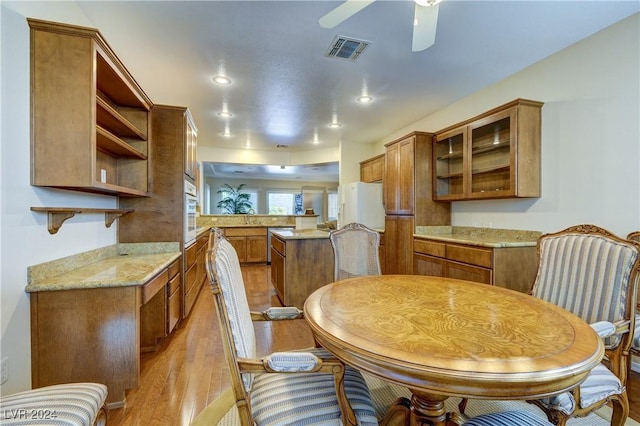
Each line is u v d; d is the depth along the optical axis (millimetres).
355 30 2303
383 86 3348
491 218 3447
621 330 1292
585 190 2498
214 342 2592
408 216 4094
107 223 2510
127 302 1726
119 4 1999
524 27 2291
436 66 2900
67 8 1925
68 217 1861
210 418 1624
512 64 2885
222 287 1016
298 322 3117
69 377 1669
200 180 6430
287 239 3486
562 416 1154
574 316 1219
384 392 1940
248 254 6371
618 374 1341
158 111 2846
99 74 2053
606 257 1445
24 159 1590
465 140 3447
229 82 3225
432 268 3582
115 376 1714
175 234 2875
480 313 1242
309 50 2592
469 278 2996
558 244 1691
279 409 1048
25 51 1608
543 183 2840
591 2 2016
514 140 2820
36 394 1137
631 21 2184
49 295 1643
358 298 1462
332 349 1021
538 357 878
